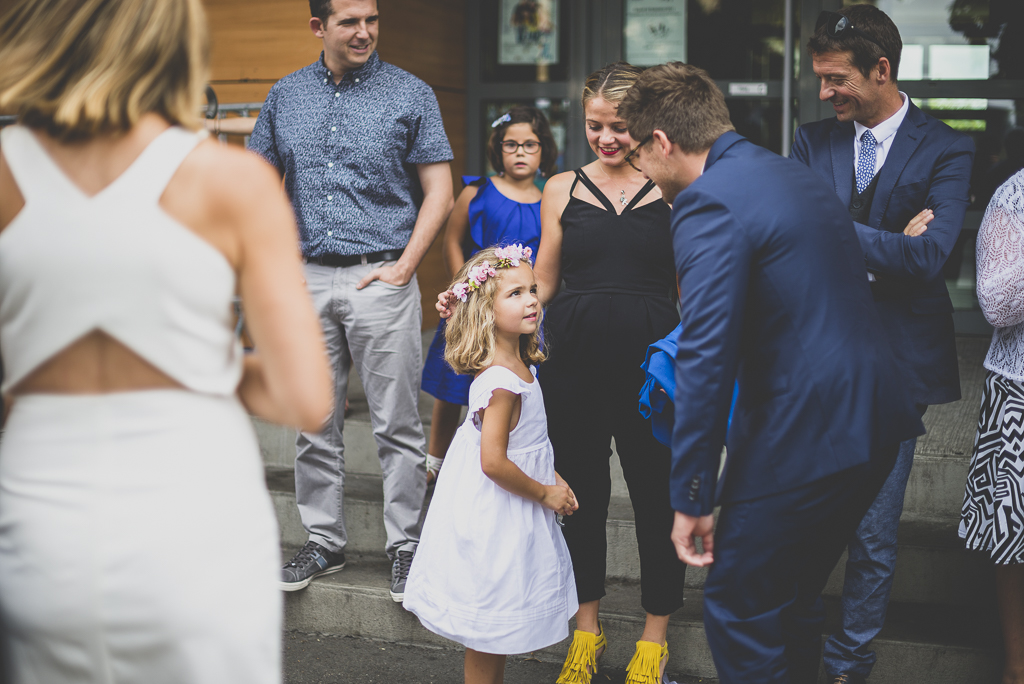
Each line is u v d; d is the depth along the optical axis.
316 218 3.04
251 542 1.28
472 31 5.84
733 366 1.82
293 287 1.28
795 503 1.87
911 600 3.08
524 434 2.41
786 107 5.29
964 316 5.31
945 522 3.33
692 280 1.83
